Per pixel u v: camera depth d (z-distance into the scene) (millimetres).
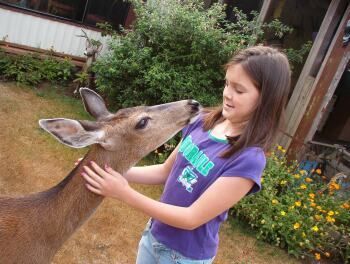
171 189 2377
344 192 6102
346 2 6270
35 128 6211
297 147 6527
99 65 7023
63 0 8062
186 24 6621
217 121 2410
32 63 7883
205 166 2246
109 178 2279
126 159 2549
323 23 6477
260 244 5176
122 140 2490
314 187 5832
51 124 2156
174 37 6641
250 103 2148
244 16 7055
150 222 2600
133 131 2508
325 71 6289
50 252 2482
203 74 6547
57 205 2436
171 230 2367
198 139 2381
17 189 4793
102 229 4539
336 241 5293
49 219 2424
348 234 5355
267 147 2162
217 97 6645
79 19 8336
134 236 4594
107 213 4805
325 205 5520
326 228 5277
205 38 6512
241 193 2135
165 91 6273
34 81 7703
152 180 2688
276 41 7340
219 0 7969
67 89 8047
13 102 6816
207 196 2146
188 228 2174
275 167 5738
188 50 6742
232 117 2217
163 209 2176
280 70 2127
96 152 2463
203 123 2496
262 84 2105
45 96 7438
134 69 6590
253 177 2100
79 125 2273
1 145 5504
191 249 2338
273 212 5344
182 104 2641
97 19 8477
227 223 5391
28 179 5023
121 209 4949
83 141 2314
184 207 2232
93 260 4098
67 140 2242
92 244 4289
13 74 7672
